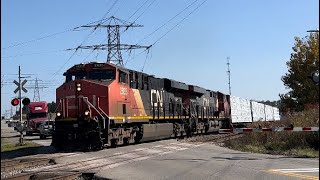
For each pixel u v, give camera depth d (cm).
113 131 2314
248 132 2638
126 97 2506
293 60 4338
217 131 4753
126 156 1942
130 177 1337
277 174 1366
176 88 3497
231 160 1808
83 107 2288
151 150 2262
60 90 2384
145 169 1515
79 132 2259
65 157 1897
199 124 4066
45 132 4253
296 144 2416
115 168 1541
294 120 2883
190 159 1845
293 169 1488
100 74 2383
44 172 1428
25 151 2453
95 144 2219
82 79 2338
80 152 2145
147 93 2900
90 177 1380
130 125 2608
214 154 2108
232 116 5256
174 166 1595
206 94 4531
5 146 2931
